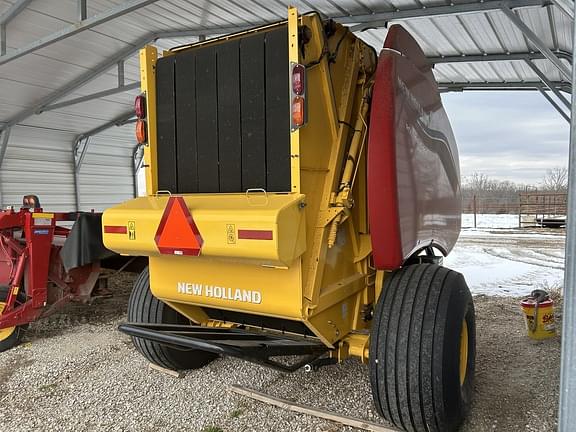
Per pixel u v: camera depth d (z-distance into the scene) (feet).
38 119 39.09
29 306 14.98
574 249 5.67
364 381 11.57
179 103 9.93
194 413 10.21
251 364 12.81
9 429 9.82
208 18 26.43
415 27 22.48
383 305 8.91
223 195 9.16
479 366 12.70
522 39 23.52
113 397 11.13
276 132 8.69
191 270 9.56
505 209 100.78
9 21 25.11
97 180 48.16
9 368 13.32
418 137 9.83
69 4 24.47
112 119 43.80
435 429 8.50
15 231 15.87
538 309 14.80
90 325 17.54
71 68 32.32
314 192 8.71
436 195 11.06
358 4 20.52
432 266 9.45
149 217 8.86
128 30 28.84
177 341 8.60
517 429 9.31
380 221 8.52
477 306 19.62
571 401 5.72
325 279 8.98
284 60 8.58
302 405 10.23
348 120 9.64
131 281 24.81
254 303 8.82
